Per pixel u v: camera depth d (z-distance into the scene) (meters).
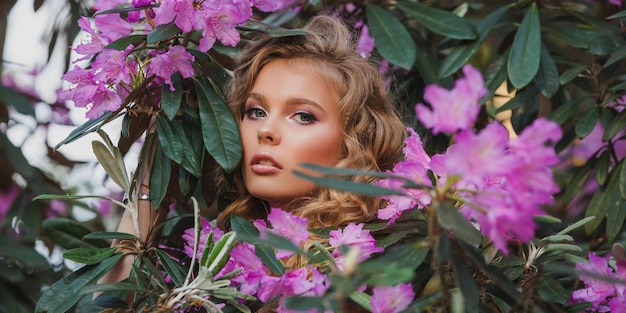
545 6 1.94
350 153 1.58
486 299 1.44
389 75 1.89
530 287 1.32
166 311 1.33
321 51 1.61
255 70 1.60
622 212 1.77
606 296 1.43
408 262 1.32
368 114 1.64
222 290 1.31
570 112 1.85
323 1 2.01
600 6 2.11
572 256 1.45
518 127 1.95
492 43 2.33
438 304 1.23
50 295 1.44
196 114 1.59
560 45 2.25
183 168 1.64
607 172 1.82
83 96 1.50
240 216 1.50
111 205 2.63
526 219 1.04
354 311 1.48
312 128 1.55
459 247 1.11
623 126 1.73
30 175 2.36
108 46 1.48
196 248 1.38
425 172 1.38
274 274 1.36
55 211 2.47
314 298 1.06
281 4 2.07
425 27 2.03
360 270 0.99
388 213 1.40
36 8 2.33
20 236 2.39
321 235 1.43
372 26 1.83
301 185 1.53
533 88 1.83
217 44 1.71
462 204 1.29
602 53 1.83
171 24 1.50
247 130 1.57
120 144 1.61
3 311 2.24
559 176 2.43
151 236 1.58
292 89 1.55
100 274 1.47
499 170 1.01
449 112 1.03
